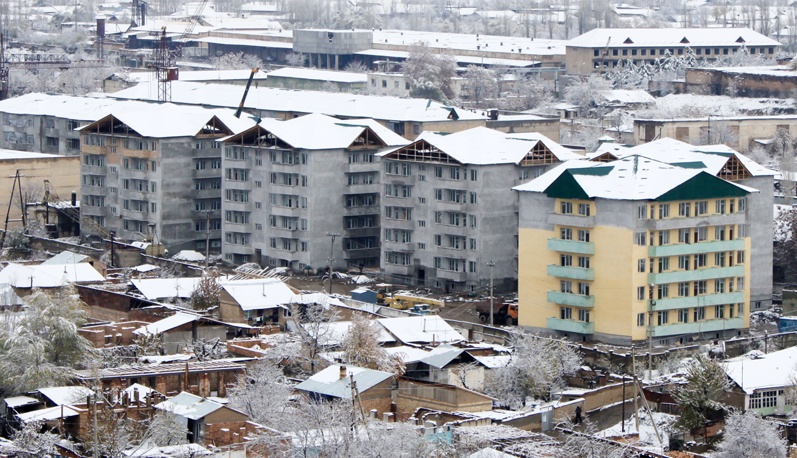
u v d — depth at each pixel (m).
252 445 174.62
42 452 176.50
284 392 199.88
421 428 181.62
